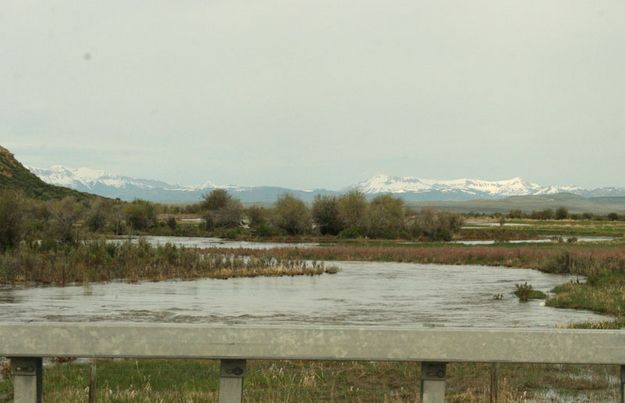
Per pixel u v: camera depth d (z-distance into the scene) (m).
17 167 120.50
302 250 60.50
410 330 4.12
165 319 21.61
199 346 4.14
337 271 44.53
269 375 11.25
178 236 90.00
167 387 10.55
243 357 4.12
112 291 30.52
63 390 9.27
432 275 42.03
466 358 4.12
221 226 97.56
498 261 52.75
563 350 4.12
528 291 29.25
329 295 29.92
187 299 27.67
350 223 86.88
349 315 23.25
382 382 11.03
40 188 115.00
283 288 33.00
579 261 43.50
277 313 23.56
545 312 24.38
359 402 9.35
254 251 57.94
